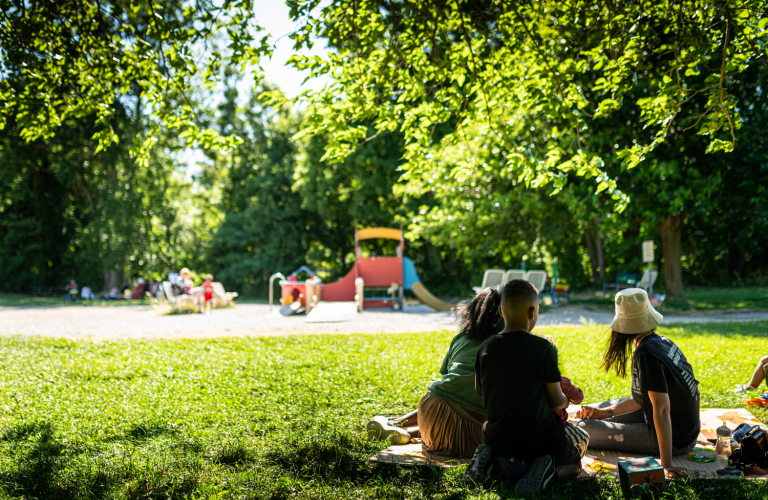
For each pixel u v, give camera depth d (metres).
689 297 21.17
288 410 5.69
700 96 14.45
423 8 6.86
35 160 35.38
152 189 34.97
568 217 19.44
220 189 39.16
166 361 8.22
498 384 3.53
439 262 31.84
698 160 16.67
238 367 7.82
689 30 6.55
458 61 7.84
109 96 7.37
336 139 7.63
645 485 3.25
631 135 15.86
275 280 34.66
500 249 22.94
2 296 33.62
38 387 6.60
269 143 35.28
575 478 3.62
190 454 4.33
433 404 4.26
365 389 6.58
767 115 15.77
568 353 8.64
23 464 4.12
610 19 6.67
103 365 7.93
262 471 3.98
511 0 6.94
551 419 3.56
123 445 4.60
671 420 3.92
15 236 37.72
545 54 7.44
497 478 3.55
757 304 18.05
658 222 18.52
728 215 20.08
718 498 3.21
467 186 19.39
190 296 19.73
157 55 7.28
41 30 6.96
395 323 14.49
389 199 30.19
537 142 15.51
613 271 30.94
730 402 5.67
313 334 11.35
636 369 3.86
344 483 3.75
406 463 4.02
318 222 36.06
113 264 34.03
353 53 7.60
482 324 4.19
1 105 6.80
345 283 21.16
